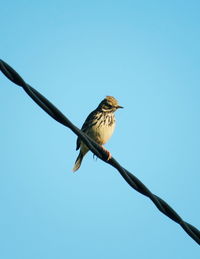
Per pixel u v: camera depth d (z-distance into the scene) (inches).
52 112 441.1
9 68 403.9
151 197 478.3
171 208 478.0
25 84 414.9
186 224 482.3
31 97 425.7
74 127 460.1
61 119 448.1
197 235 483.5
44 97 430.6
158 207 480.1
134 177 482.0
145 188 479.2
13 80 410.0
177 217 478.0
